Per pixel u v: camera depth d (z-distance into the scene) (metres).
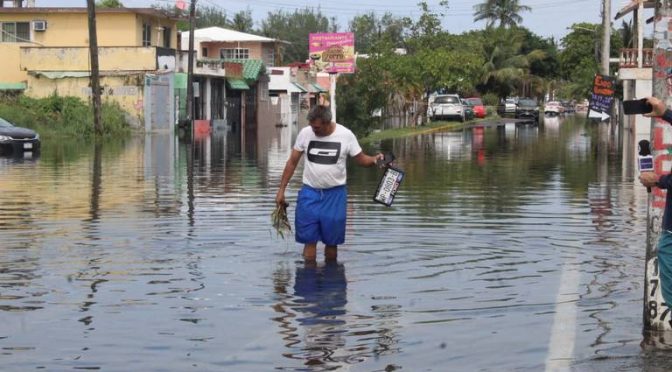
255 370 5.92
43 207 14.07
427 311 7.41
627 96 45.81
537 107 64.12
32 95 44.59
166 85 45.09
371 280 8.61
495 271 9.02
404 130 45.22
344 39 42.84
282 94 64.94
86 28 48.19
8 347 6.44
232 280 8.60
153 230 11.59
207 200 15.01
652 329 6.80
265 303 7.70
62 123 40.81
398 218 12.71
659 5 6.68
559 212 13.41
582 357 6.16
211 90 52.12
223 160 25.14
